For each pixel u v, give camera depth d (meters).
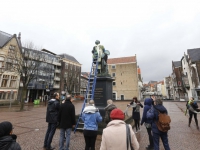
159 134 3.62
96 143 4.82
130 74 42.91
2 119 9.77
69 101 4.18
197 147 4.62
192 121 9.19
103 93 7.25
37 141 5.05
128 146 1.96
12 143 1.96
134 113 6.65
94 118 3.64
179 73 44.12
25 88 17.61
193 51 36.91
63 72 42.47
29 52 19.20
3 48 27.48
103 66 7.99
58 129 6.82
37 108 18.91
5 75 27.89
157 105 3.79
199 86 32.47
